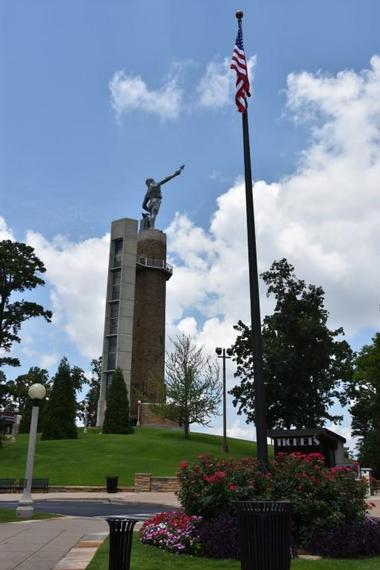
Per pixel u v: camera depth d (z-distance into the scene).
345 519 11.23
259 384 12.30
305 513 10.95
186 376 56.94
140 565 9.08
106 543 11.42
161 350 74.44
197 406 56.53
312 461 12.24
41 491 32.12
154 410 60.00
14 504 24.17
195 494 11.46
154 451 46.28
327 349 60.03
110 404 60.50
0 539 12.20
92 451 45.19
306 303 62.16
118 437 53.81
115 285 72.44
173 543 10.64
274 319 61.66
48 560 9.45
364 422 74.25
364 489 11.67
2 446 47.03
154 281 76.56
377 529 10.93
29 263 49.16
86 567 8.62
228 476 11.59
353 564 9.27
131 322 70.44
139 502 25.45
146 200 83.00
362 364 53.34
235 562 9.55
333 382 60.78
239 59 15.47
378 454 50.31
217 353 51.28
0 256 48.91
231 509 11.11
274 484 11.39
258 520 6.82
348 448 76.06
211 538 10.27
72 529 14.20
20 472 36.97
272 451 55.22
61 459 41.66
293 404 60.31
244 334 62.78
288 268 63.16
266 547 6.75
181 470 12.18
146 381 71.62
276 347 59.56
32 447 18.59
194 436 59.47
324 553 10.48
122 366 68.38
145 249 78.12
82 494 30.33
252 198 13.85
